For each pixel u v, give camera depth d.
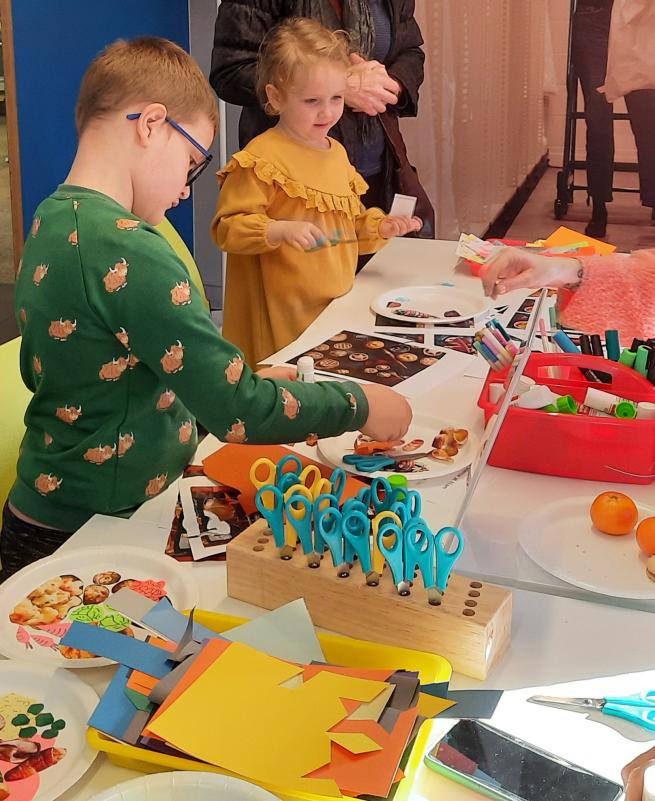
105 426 1.29
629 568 1.12
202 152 1.34
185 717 0.85
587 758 0.86
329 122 2.13
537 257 1.66
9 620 1.05
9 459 1.49
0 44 3.10
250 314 2.25
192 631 0.96
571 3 3.41
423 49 3.59
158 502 1.30
